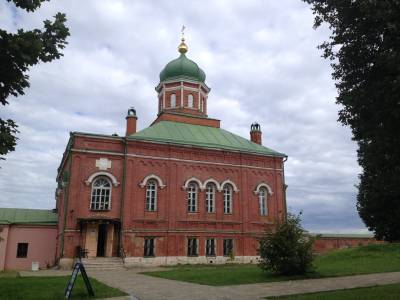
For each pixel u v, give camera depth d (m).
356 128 14.62
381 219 39.59
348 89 14.38
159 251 35.09
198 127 44.19
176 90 46.78
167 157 37.47
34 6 9.82
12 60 10.15
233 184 39.94
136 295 15.38
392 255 28.73
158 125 41.47
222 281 19.56
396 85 11.91
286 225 22.33
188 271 25.88
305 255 21.77
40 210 41.25
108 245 33.62
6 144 10.27
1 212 38.75
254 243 39.41
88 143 34.88
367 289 15.77
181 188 37.44
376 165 14.62
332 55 14.80
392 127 13.17
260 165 41.97
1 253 35.09
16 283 18.67
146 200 35.78
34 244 36.66
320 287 17.17
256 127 47.22
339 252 32.62
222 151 40.06
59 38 10.84
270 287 17.48
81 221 32.91
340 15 13.89
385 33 12.88
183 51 48.78
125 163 35.53
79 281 19.66
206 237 37.44
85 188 33.97
